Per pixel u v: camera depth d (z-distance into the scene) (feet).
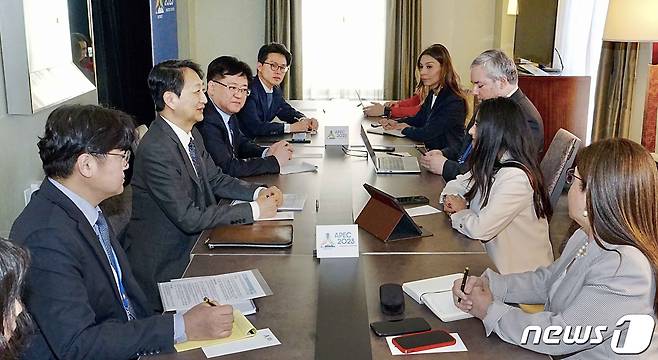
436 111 13.66
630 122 15.37
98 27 15.10
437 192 9.61
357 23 23.71
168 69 8.40
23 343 3.74
